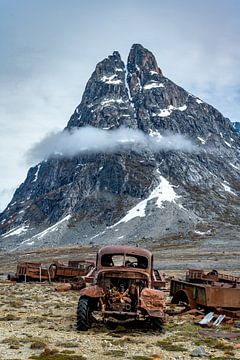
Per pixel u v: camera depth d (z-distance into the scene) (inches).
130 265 688.4
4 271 3833.7
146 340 559.5
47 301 1046.4
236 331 644.7
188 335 602.5
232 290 753.6
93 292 617.0
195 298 800.3
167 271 3041.3
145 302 606.2
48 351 467.5
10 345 511.8
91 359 450.9
